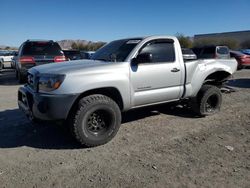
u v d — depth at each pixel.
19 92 5.72
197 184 3.77
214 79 7.34
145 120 6.60
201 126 6.18
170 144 5.14
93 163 4.39
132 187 3.70
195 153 4.75
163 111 7.39
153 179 3.89
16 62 14.17
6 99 9.26
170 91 6.00
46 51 12.91
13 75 18.52
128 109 5.51
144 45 5.68
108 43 6.63
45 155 4.70
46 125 6.21
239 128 6.06
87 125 4.93
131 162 4.41
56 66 5.30
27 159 4.55
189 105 6.87
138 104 5.62
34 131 5.87
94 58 6.20
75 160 4.50
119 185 3.74
